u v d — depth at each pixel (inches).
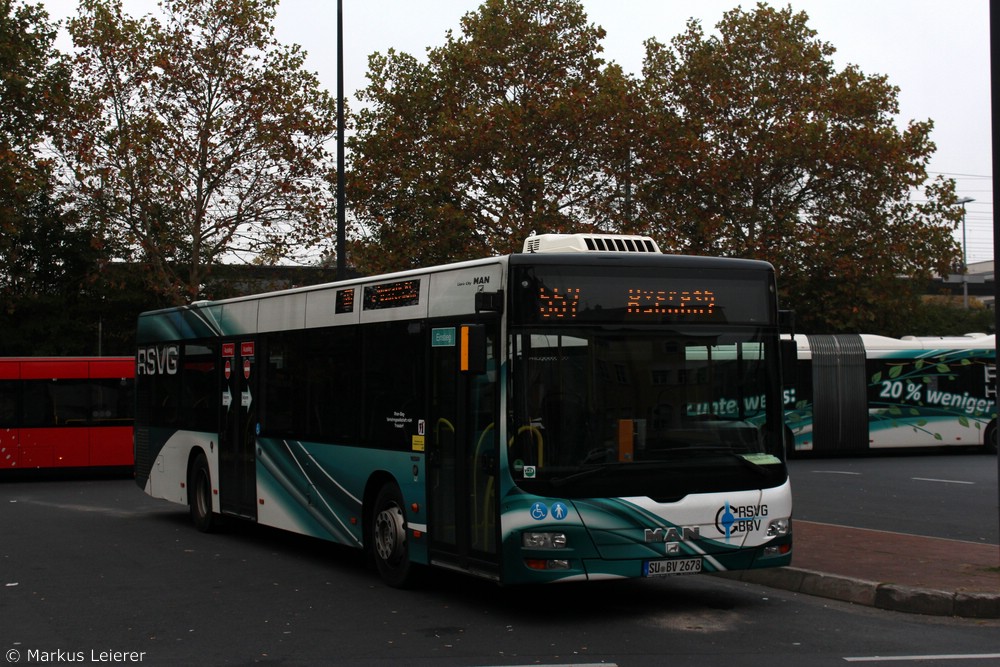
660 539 351.9
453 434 382.6
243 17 1411.2
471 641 328.5
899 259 1504.7
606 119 1373.0
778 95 1499.8
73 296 1608.0
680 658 302.4
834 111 1481.3
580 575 343.6
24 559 512.1
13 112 1386.6
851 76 1498.5
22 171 1332.4
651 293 366.6
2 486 970.1
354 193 1430.9
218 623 359.6
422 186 1374.3
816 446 1221.1
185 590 425.4
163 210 1445.6
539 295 355.6
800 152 1438.2
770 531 368.8
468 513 372.8
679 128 1453.0
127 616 372.5
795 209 1496.1
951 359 1252.5
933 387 1247.5
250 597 408.8
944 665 291.1
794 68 1503.4
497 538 350.9
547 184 1369.3
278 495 520.4
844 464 1106.7
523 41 1406.3
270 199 1437.0
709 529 358.6
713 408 368.5
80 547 554.3
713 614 367.6
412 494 409.1
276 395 526.0
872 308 1504.7
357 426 451.5
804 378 1227.9
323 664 299.7
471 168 1354.6
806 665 292.2
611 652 311.0
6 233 1378.0
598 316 359.6
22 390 1005.8
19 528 640.4
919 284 1553.9
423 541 401.4
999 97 422.3
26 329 1558.8
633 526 349.4
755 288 381.7
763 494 368.5
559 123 1364.4
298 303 509.4
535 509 343.9
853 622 351.6
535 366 351.9
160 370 677.3
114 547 553.9
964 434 1248.2
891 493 773.9
